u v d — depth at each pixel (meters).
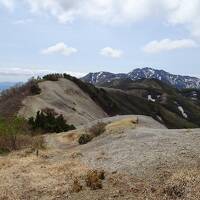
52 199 18.11
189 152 20.98
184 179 16.66
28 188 20.20
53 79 100.38
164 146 23.56
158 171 18.84
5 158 30.64
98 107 103.06
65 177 21.36
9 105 73.44
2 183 21.72
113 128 37.16
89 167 22.56
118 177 19.22
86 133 39.53
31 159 28.58
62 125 51.69
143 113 161.75
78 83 108.88
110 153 24.91
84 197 17.64
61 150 32.50
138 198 16.31
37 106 73.19
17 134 40.53
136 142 26.66
